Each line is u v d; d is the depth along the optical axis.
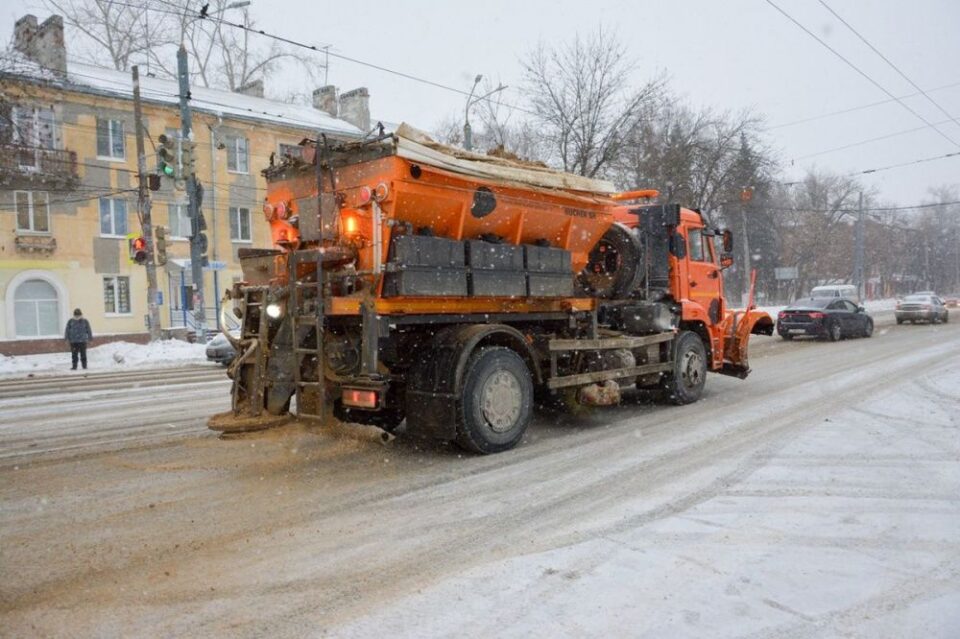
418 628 2.96
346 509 4.65
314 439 6.90
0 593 3.38
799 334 20.41
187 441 7.02
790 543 3.83
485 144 29.67
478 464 5.88
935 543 3.81
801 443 6.30
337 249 5.81
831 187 62.50
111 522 4.42
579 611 3.07
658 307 8.28
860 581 3.33
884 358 13.90
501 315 6.76
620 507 4.56
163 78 34.12
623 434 7.04
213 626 3.02
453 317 6.30
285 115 34.16
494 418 6.23
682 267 9.13
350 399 5.81
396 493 5.03
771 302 54.53
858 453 5.89
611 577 3.41
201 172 30.47
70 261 27.30
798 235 54.59
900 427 6.94
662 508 4.51
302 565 3.68
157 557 3.83
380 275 5.64
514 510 4.57
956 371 11.17
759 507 4.47
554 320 7.45
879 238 69.69
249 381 6.15
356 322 5.94
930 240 90.38
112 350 21.11
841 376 11.26
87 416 8.91
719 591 3.24
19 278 26.16
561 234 7.49
